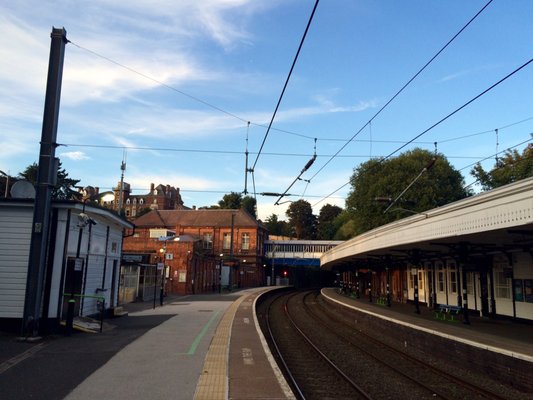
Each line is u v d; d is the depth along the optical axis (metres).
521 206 10.59
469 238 15.31
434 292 24.22
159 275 34.00
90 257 16.86
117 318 18.70
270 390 7.92
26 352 10.82
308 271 90.81
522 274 17.50
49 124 13.45
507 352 10.73
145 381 8.34
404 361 14.05
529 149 33.19
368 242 24.62
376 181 42.94
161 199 114.44
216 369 9.40
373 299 34.84
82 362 9.84
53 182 13.48
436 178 41.22
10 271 13.77
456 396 9.96
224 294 40.22
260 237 69.38
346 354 15.38
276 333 21.23
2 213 13.98
